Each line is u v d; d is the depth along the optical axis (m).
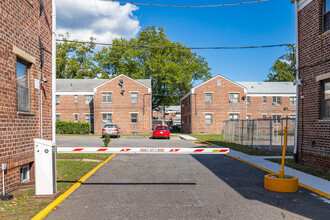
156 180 8.06
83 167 10.23
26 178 7.72
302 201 5.90
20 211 5.04
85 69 55.41
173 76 46.66
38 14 8.31
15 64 6.86
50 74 9.18
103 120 39.19
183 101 48.56
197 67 53.25
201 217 4.86
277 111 43.44
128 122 39.34
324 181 7.72
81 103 42.16
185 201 5.87
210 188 7.07
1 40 6.22
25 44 7.45
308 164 10.31
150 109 39.75
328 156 9.04
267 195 6.39
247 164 11.30
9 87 6.55
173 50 52.09
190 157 13.72
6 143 6.37
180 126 56.50
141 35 52.47
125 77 39.59
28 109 7.77
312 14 10.23
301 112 10.84
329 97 9.27
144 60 50.94
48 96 8.98
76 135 35.50
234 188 7.07
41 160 6.06
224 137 24.47
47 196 5.96
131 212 5.12
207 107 39.69
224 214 5.02
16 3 6.95
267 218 4.82
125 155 14.44
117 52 49.25
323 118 9.61
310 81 10.30
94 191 6.74
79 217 4.85
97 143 21.61
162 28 53.03
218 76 39.91
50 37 9.26
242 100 40.00
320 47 9.66
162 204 5.64
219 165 11.04
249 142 21.27
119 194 6.46
